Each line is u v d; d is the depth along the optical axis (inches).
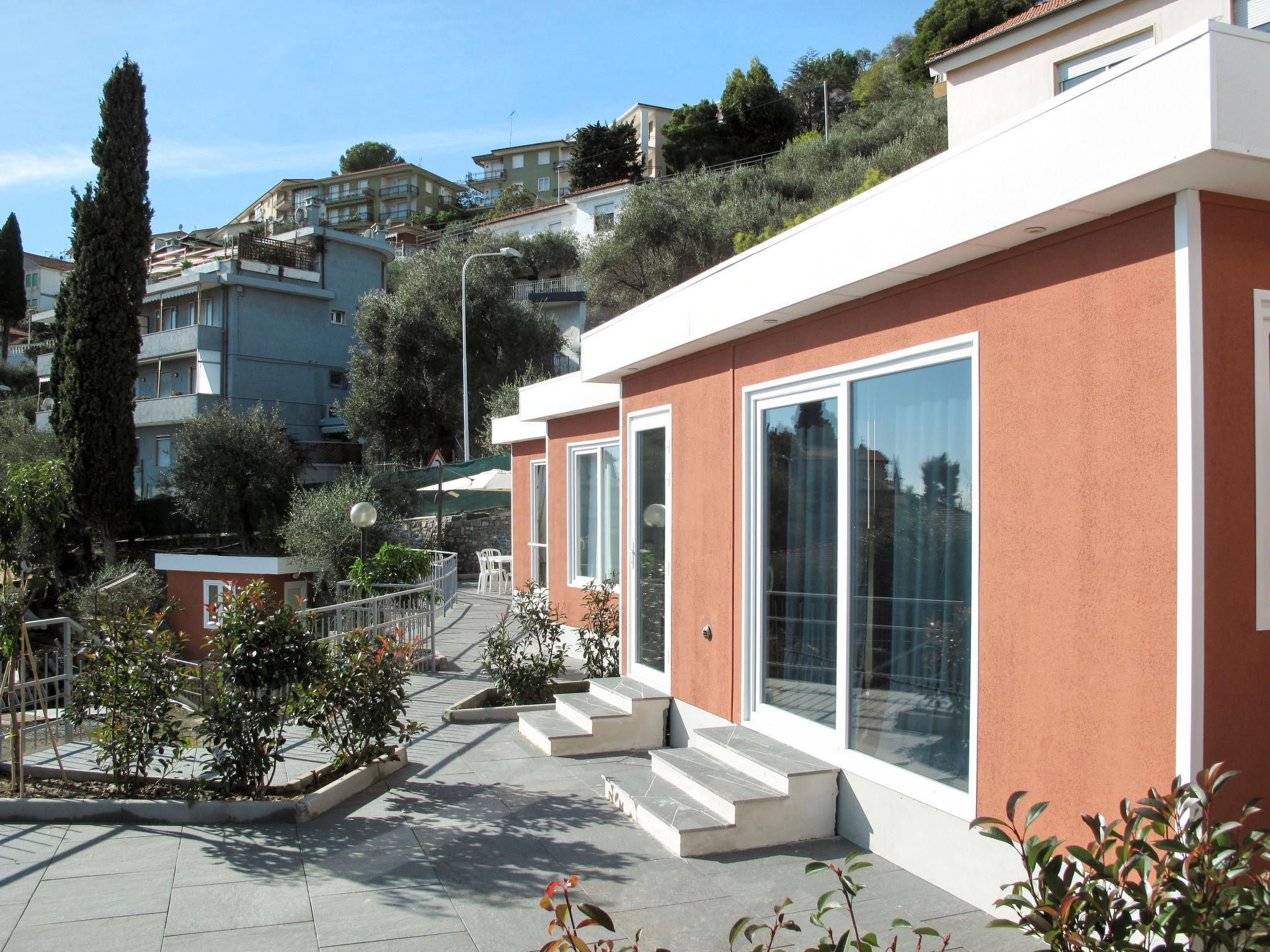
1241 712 123.3
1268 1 468.8
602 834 197.3
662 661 289.7
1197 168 115.6
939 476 172.1
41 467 243.0
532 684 328.8
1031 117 136.3
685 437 268.4
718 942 146.9
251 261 1444.4
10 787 227.0
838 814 196.7
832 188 1194.0
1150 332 127.8
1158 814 94.1
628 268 1218.6
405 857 184.4
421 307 1229.7
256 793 218.7
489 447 1089.4
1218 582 122.4
